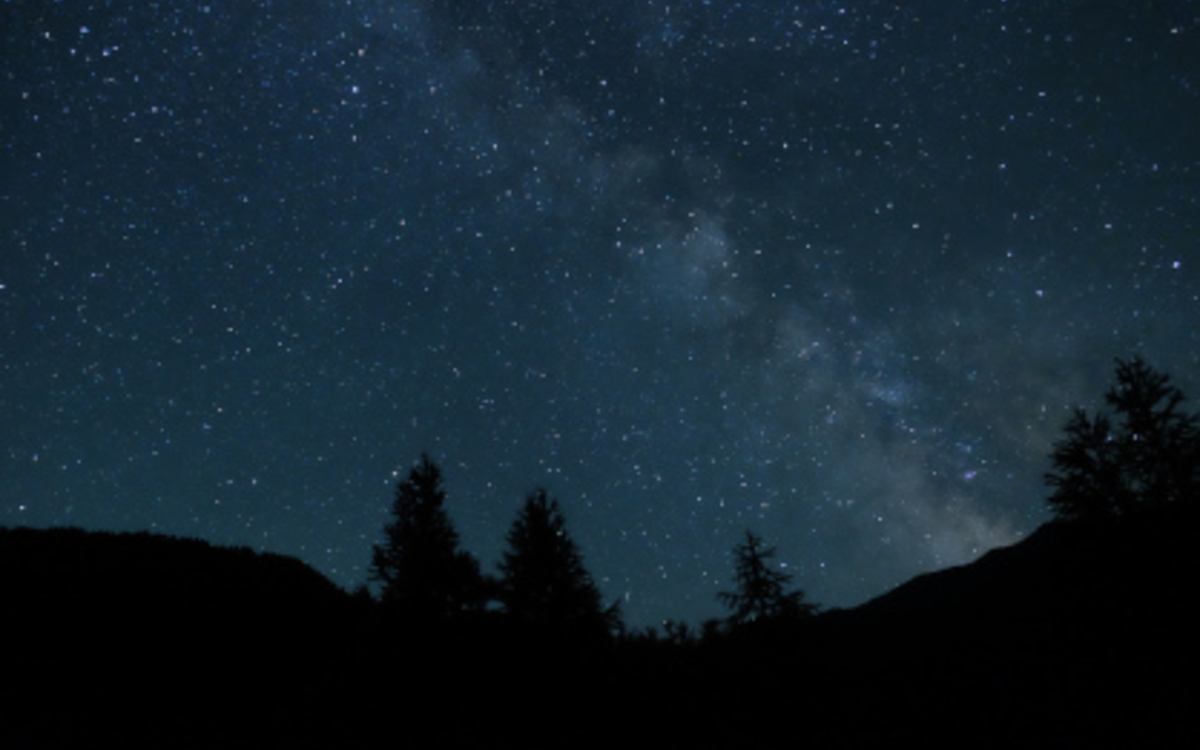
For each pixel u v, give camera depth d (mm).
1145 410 14047
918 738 12906
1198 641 13086
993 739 12570
